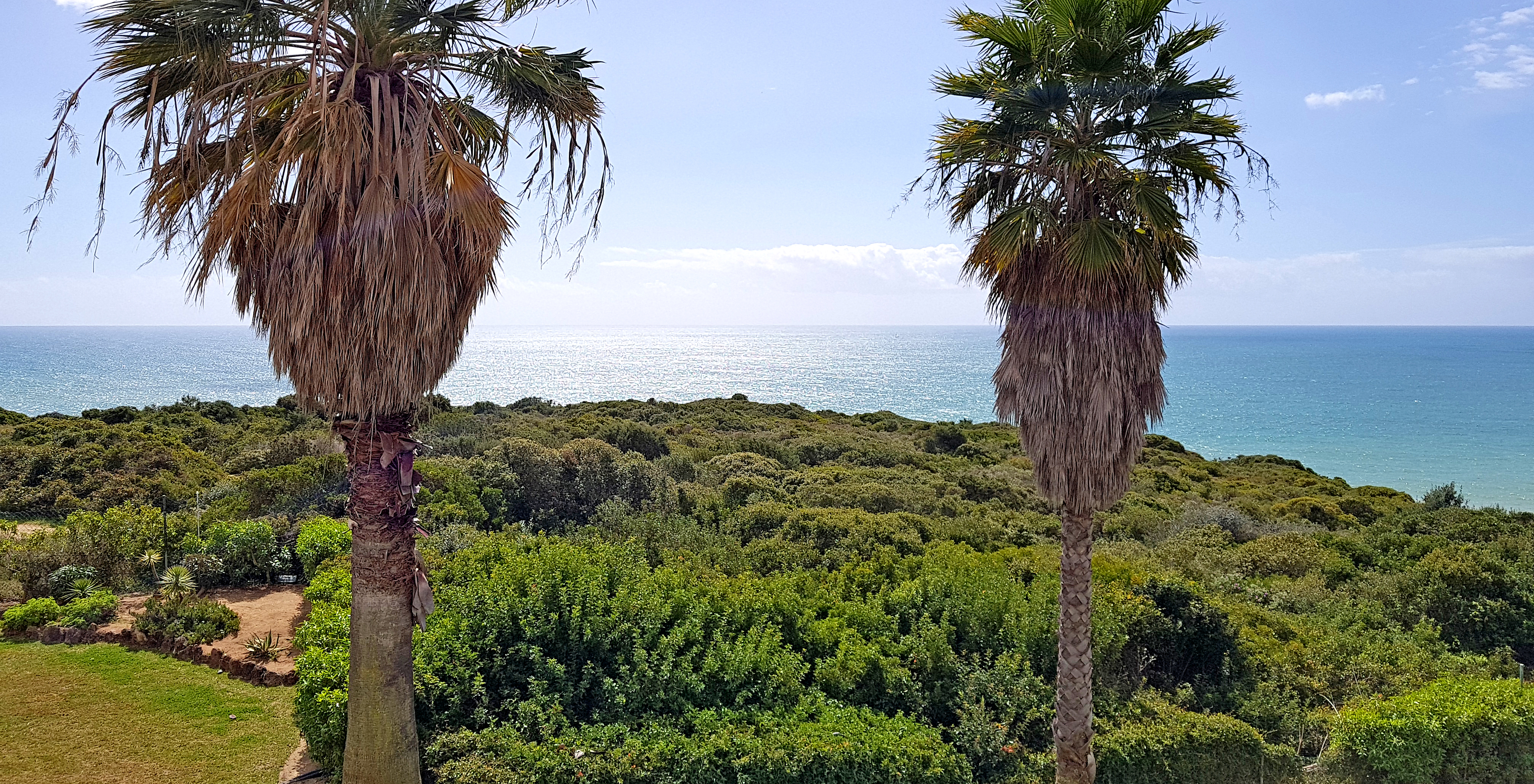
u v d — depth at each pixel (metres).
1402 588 13.31
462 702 7.37
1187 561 16.84
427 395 5.90
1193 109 6.16
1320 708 9.20
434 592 9.38
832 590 11.04
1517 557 15.34
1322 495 31.33
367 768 5.92
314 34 5.10
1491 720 7.91
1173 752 7.48
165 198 5.46
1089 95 6.06
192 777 7.17
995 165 6.68
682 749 6.70
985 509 23.09
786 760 6.61
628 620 8.57
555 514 17.97
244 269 5.56
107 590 11.88
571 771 6.41
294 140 5.11
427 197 5.25
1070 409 6.16
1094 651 9.45
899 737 7.19
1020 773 7.54
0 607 11.10
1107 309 6.04
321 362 5.30
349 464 5.88
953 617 10.19
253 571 12.98
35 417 30.61
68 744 7.65
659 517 16.05
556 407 45.00
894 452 34.47
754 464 27.28
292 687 9.13
